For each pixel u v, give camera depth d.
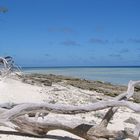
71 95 21.52
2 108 10.30
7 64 22.59
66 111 10.09
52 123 9.95
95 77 70.12
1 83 21.16
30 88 21.81
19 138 9.78
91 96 22.66
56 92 21.98
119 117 15.27
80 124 9.82
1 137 9.74
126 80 59.22
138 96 24.38
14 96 17.91
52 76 36.94
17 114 10.04
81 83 32.50
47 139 9.97
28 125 10.04
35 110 10.12
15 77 25.91
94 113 15.02
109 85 32.94
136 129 9.75
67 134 10.58
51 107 10.09
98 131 9.70
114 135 9.63
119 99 10.75
